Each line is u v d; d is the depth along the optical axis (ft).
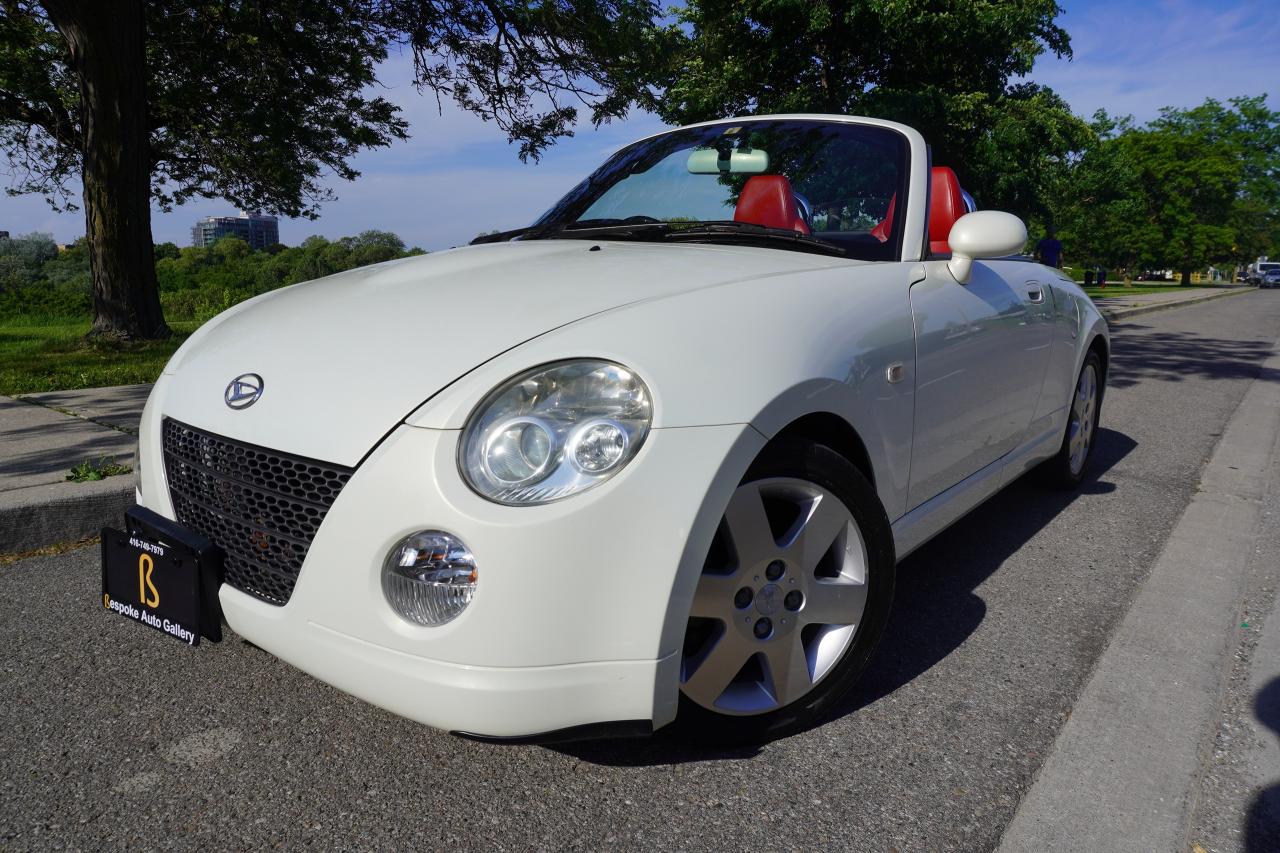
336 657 5.35
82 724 6.75
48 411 17.37
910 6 51.70
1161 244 214.48
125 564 6.59
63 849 5.34
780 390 5.82
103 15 30.37
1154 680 7.54
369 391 5.56
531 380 5.32
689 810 5.76
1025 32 55.16
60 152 54.54
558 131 42.96
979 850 5.41
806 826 5.61
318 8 38.93
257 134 47.21
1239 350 37.88
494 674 5.00
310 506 5.45
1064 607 9.18
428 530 5.07
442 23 39.40
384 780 6.07
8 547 10.46
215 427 6.00
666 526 5.19
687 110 58.29
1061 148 56.90
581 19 39.60
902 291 7.64
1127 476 14.69
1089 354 13.02
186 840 5.44
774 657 6.24
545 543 4.94
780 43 54.54
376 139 50.72
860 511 6.56
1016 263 10.70
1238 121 235.81
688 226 8.76
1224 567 10.29
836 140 9.55
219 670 7.64
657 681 5.29
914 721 6.89
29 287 103.35
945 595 9.48
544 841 5.45
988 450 9.40
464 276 7.11
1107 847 5.45
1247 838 5.54
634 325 5.65
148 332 32.76
